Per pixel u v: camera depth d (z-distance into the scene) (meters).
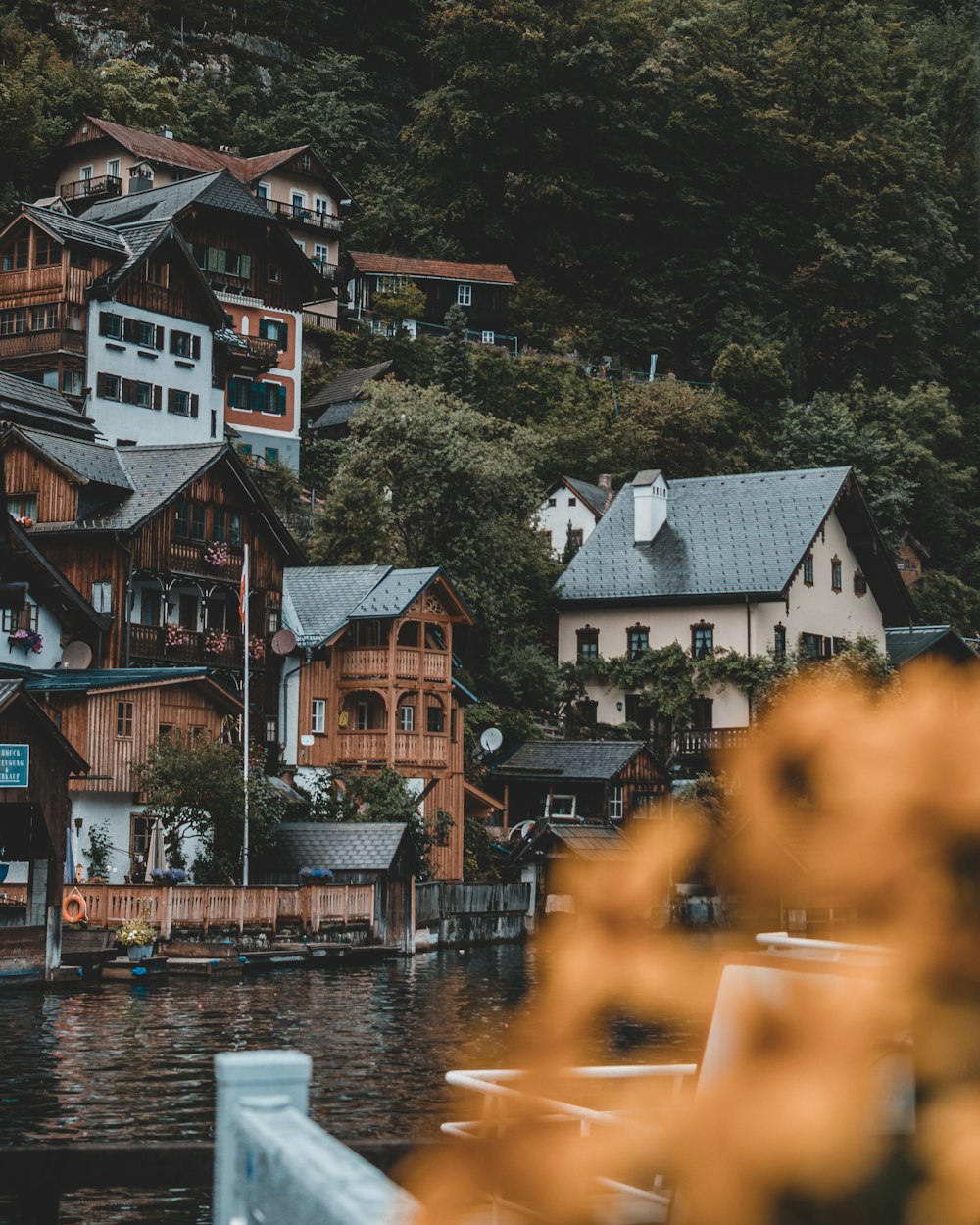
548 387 101.75
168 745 42.09
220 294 77.50
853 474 72.50
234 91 117.75
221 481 53.38
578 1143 2.44
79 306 65.00
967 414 121.94
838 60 129.62
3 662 46.56
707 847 2.49
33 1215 5.91
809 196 126.88
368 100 125.88
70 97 101.88
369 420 65.50
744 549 70.62
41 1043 24.03
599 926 2.58
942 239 124.62
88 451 52.31
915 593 97.62
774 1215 2.23
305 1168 2.77
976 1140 2.12
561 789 61.06
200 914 37.75
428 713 56.66
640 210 123.06
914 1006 2.24
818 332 119.62
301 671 53.97
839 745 2.35
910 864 2.28
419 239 115.12
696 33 128.25
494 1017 27.62
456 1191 2.48
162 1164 6.01
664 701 68.50
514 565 66.62
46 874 32.53
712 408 99.31
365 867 42.44
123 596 49.50
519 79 120.00
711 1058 2.88
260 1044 24.00
